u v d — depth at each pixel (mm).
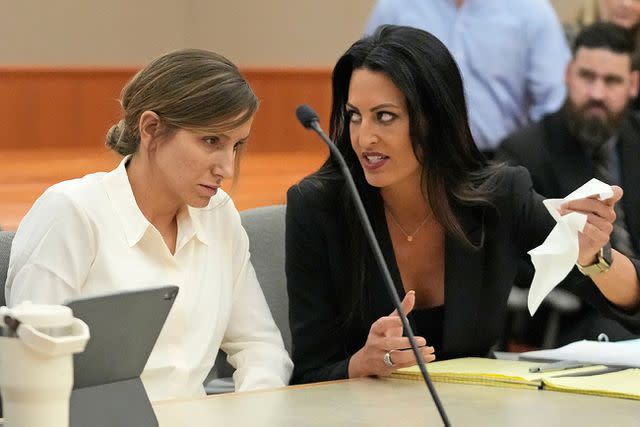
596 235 5469
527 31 11242
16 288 5176
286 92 21000
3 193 14039
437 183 5855
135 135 5316
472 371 5270
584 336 8414
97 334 3859
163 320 4059
